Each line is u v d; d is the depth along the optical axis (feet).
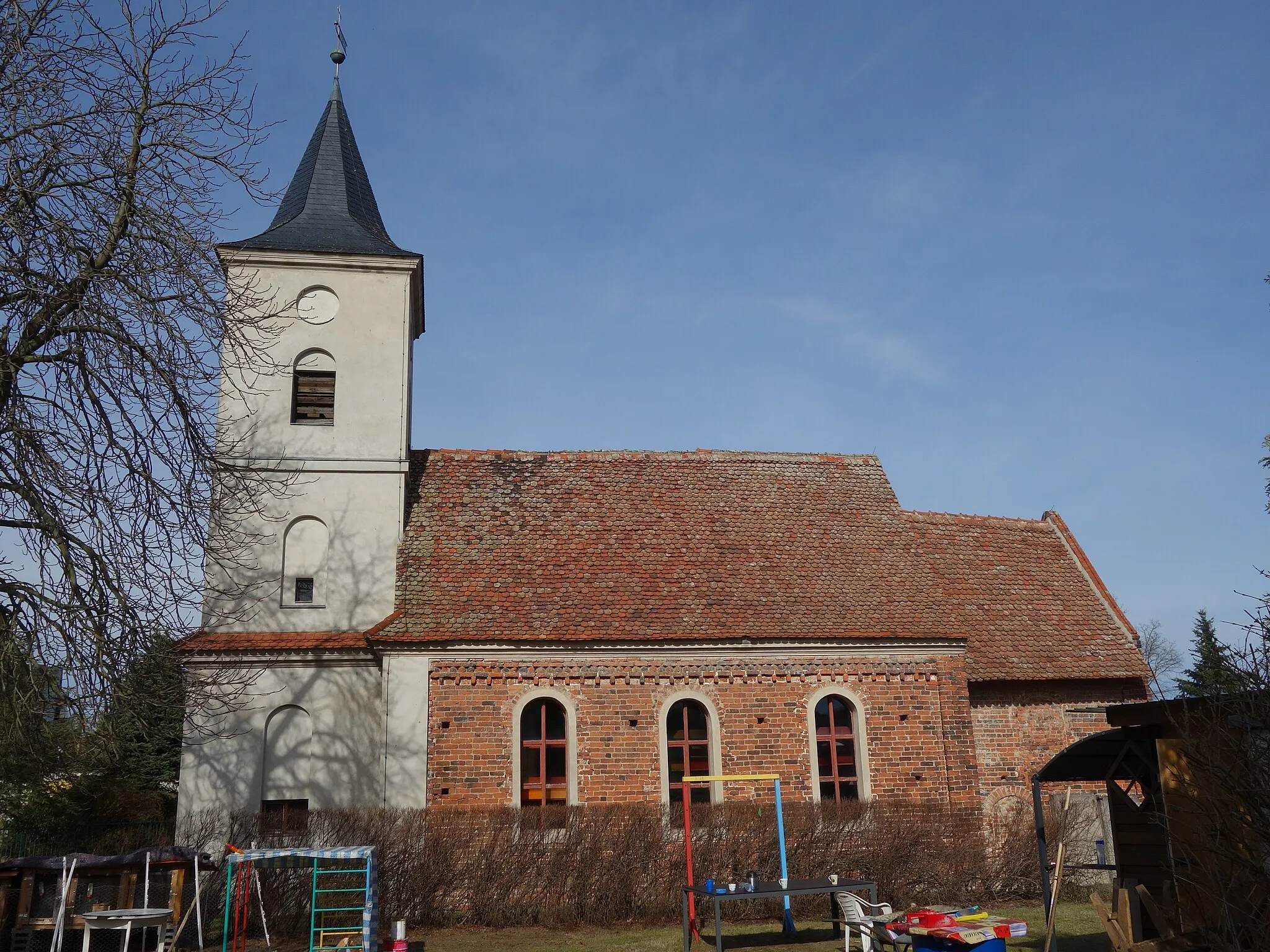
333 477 81.66
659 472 94.17
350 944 55.88
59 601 47.24
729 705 76.07
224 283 54.34
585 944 59.00
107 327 49.08
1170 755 42.04
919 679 79.25
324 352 84.28
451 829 67.15
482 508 86.07
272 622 77.87
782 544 87.86
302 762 74.69
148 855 53.11
